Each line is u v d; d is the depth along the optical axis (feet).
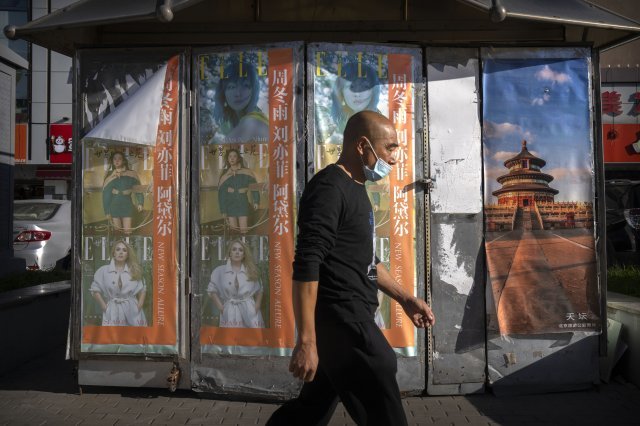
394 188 16.89
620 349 18.11
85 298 17.25
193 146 17.07
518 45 17.39
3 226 28.14
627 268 27.68
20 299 20.40
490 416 15.67
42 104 78.07
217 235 16.92
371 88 16.89
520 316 17.17
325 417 10.59
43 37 17.63
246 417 15.75
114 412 16.10
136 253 17.15
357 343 9.76
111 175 17.21
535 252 17.25
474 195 17.19
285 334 16.61
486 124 17.26
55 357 21.85
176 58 17.15
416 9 18.89
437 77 17.16
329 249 9.61
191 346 17.04
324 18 18.89
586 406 16.34
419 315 11.07
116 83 17.30
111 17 15.25
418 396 17.17
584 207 17.42
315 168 16.69
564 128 17.46
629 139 66.69
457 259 17.11
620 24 15.85
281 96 16.78
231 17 18.93
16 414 15.94
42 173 78.18
